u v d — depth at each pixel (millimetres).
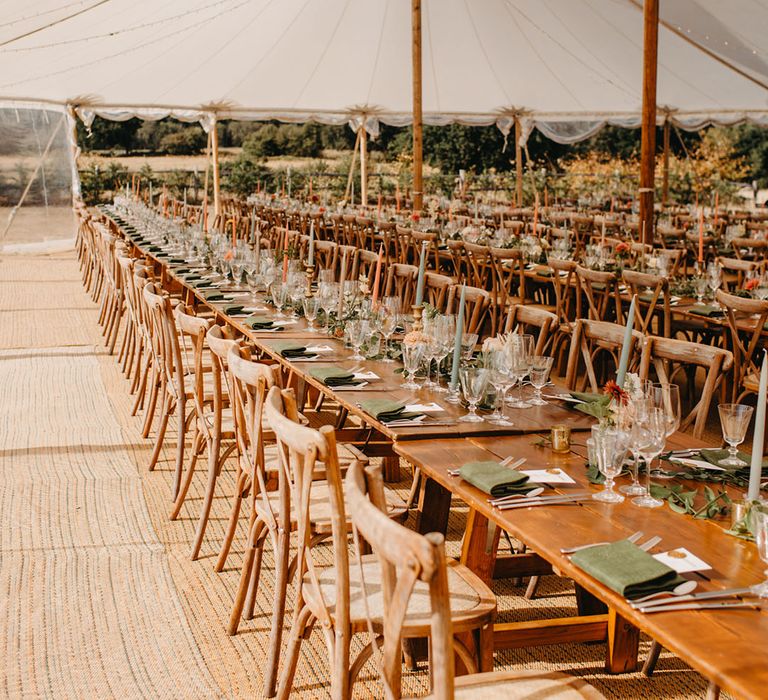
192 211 13695
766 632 1515
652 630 1532
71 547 3654
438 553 1374
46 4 9297
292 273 5133
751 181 24250
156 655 2861
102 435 5188
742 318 5043
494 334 6914
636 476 2256
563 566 1788
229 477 4500
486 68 14648
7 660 2818
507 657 2881
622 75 14359
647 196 7082
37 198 16734
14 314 9266
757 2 9383
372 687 2688
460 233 9156
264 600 3242
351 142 24906
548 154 24656
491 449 2584
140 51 12305
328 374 3379
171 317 4164
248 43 12914
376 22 13070
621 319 5742
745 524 1917
